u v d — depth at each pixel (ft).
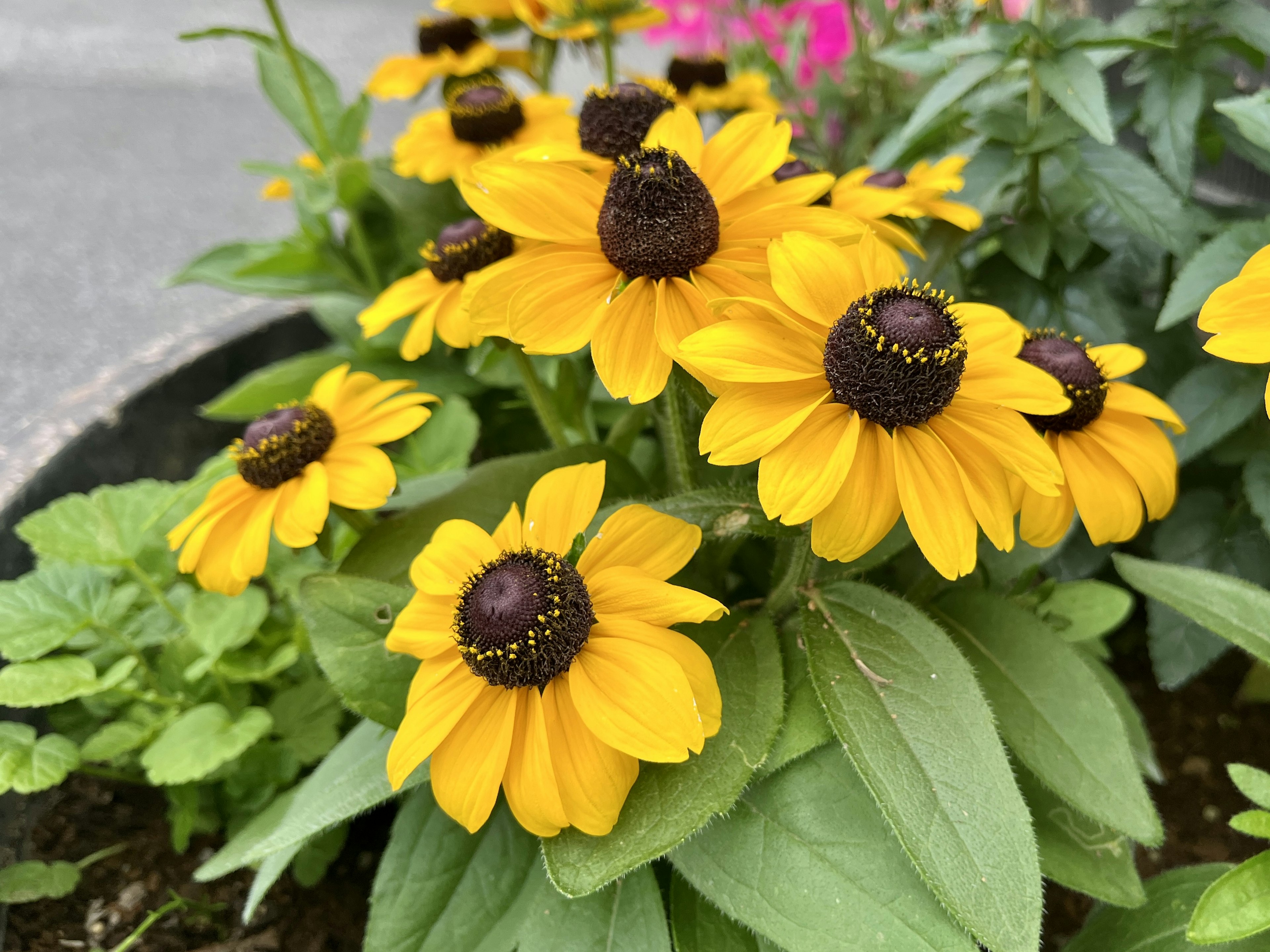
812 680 0.60
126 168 2.35
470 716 0.57
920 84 1.40
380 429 0.73
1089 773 0.62
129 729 0.81
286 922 0.82
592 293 0.59
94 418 1.05
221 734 0.78
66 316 1.69
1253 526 0.91
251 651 0.94
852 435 0.52
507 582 0.55
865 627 0.63
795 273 0.56
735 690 0.62
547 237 0.61
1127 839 0.67
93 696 0.87
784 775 0.62
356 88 2.80
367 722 0.75
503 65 1.16
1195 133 0.86
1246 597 0.65
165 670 0.88
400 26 3.36
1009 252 0.87
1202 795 0.92
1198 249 0.81
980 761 0.56
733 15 1.50
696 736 0.53
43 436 1.02
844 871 0.58
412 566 0.63
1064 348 0.64
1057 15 0.87
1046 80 0.78
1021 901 0.52
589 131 0.73
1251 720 0.98
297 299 1.39
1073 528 0.96
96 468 1.04
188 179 2.28
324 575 0.67
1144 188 0.83
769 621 0.68
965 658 0.60
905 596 0.76
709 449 0.52
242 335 1.25
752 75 1.20
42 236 2.00
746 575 0.88
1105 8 1.43
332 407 0.76
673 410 0.71
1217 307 0.54
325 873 0.84
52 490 0.98
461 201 1.13
